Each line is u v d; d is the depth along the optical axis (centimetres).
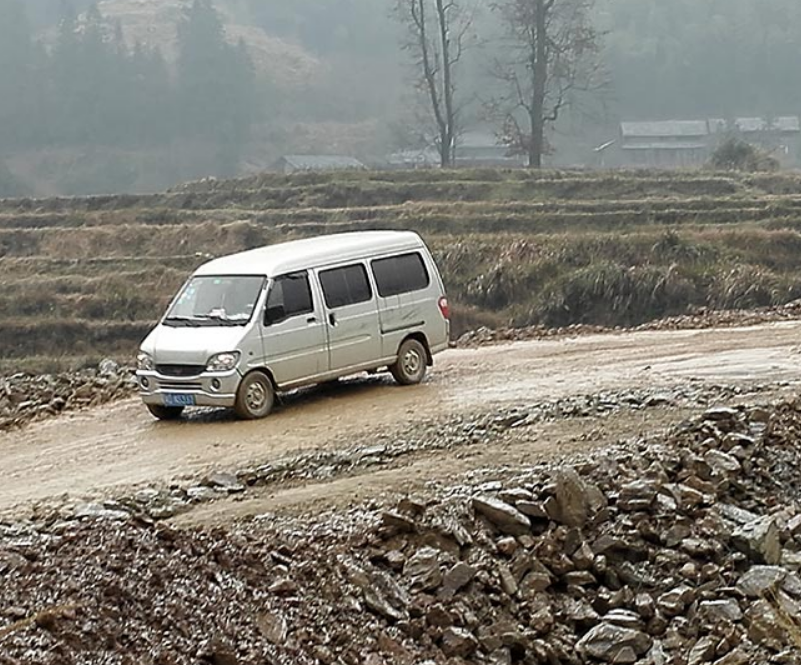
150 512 1163
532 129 7775
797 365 1919
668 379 1812
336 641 931
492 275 4478
